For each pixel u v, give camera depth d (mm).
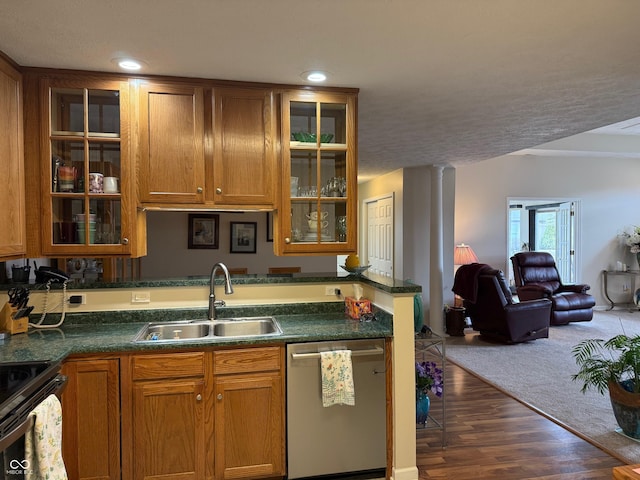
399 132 3906
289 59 2295
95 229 2512
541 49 2170
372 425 2469
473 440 3020
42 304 2617
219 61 2320
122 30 1960
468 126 3713
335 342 2422
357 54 2230
